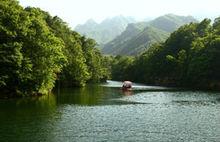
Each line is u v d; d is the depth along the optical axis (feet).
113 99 297.33
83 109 222.48
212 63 528.22
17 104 240.32
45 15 470.80
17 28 279.90
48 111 209.77
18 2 304.30
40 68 301.43
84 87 494.18
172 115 199.62
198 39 617.62
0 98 275.80
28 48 293.43
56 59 319.68
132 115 198.49
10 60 270.26
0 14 275.59
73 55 477.77
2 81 267.59
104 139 138.31
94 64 626.23
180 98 312.29
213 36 570.46
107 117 190.19
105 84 617.62
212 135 146.30
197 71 539.70
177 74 625.00
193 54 581.12
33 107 226.38
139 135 145.59
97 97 316.19
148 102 273.33
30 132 149.07
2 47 269.03
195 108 233.14
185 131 153.99
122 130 155.02
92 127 160.97
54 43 314.76
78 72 478.18
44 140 135.95
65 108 225.35
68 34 533.14
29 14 308.40
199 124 170.81
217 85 508.94
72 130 153.89
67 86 474.49
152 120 181.68
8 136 141.59
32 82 299.17
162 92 399.03
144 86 567.18
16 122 171.01
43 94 319.68
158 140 137.39
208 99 301.43
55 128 157.89
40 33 303.48
